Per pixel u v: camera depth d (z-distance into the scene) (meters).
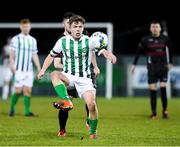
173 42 82.62
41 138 20.98
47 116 32.72
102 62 58.41
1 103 46.88
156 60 33.31
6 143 19.36
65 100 18.86
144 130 24.97
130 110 38.97
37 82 58.31
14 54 34.53
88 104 20.27
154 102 32.84
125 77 60.72
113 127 26.23
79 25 20.39
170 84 60.56
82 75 20.64
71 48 20.53
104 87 58.59
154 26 33.31
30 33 72.31
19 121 28.89
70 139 20.69
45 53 63.06
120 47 66.38
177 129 25.64
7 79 49.16
